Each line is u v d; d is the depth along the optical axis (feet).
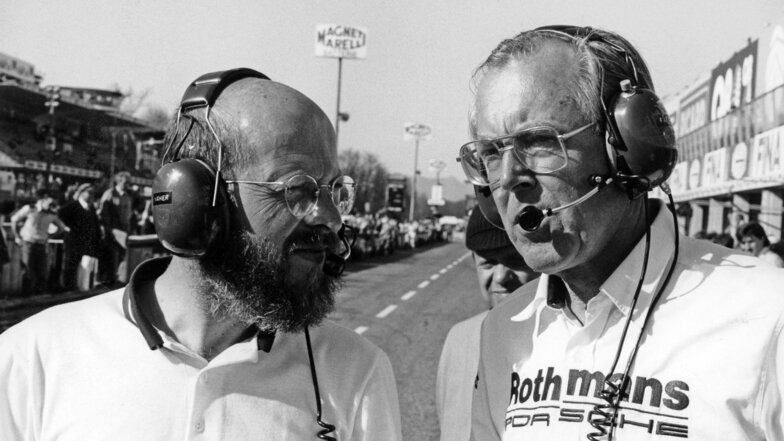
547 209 5.03
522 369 5.65
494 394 5.88
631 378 4.96
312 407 5.31
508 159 5.09
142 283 5.60
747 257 5.18
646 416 4.82
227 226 5.13
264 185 5.11
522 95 5.04
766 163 40.45
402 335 32.07
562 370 5.30
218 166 5.10
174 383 5.02
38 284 25.94
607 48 5.14
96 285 28.25
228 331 5.39
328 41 97.14
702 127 54.85
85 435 4.85
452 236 221.05
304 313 5.20
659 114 5.07
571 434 5.06
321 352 5.56
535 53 5.12
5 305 24.31
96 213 28.50
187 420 4.93
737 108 46.03
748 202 49.34
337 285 5.54
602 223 5.11
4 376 5.04
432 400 20.58
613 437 4.87
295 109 5.27
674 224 5.36
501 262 8.48
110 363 5.05
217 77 5.37
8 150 25.36
